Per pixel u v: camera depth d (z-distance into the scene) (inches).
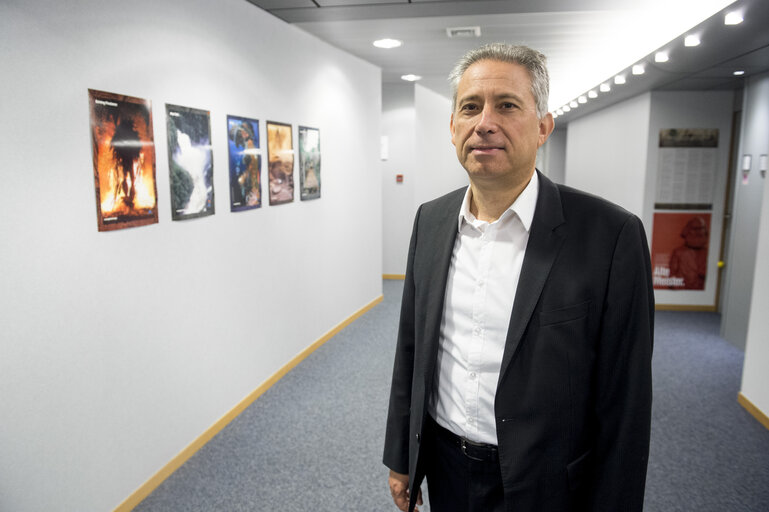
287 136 134.4
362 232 195.9
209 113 100.2
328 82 160.6
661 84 181.2
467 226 39.9
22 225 62.6
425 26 140.2
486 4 113.6
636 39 151.3
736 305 166.2
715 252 204.7
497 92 33.9
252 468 93.7
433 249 42.2
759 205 155.6
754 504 84.6
